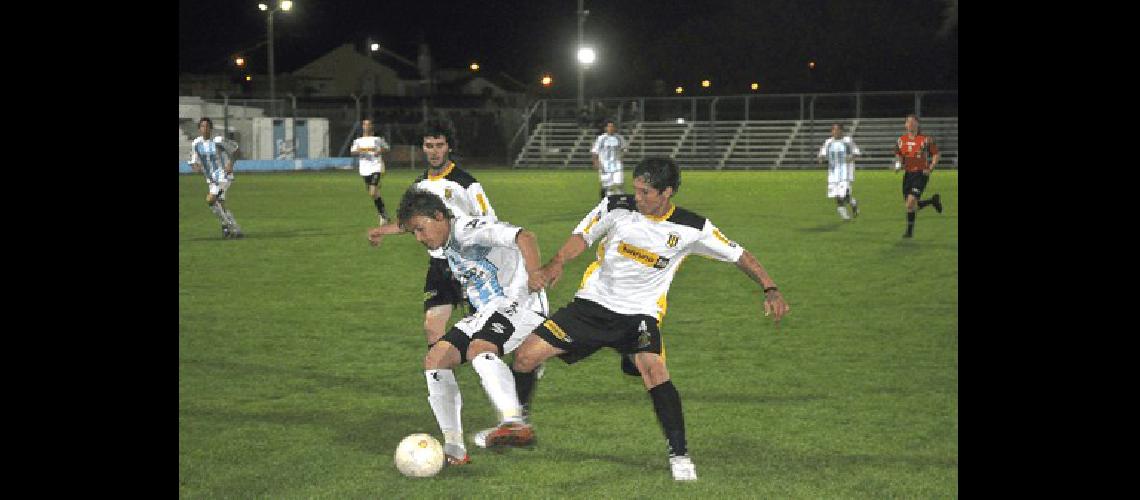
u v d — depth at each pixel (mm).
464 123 56969
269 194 29547
